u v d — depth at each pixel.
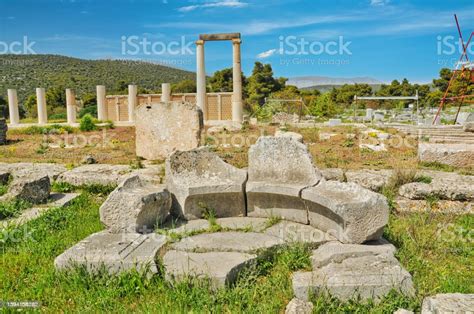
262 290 3.62
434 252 4.45
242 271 3.83
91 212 6.11
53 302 3.51
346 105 41.59
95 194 7.39
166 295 3.47
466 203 5.96
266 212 5.12
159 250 4.09
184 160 5.40
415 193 6.09
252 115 26.91
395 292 3.36
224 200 5.18
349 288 3.39
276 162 5.18
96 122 24.36
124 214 4.49
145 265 3.76
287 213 4.99
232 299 3.43
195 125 10.82
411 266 3.94
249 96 46.91
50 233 5.14
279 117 25.12
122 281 3.68
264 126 20.19
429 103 37.72
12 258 4.35
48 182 6.80
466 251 4.48
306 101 35.00
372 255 3.89
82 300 3.48
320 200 4.38
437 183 6.21
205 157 5.49
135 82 61.31
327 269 3.70
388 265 3.67
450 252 4.47
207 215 5.11
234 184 5.11
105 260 3.83
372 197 4.11
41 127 20.28
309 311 3.20
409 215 5.80
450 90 36.91
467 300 3.00
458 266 4.18
